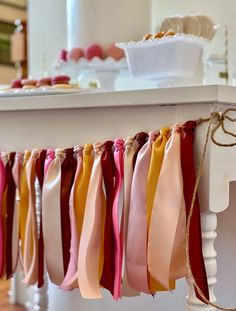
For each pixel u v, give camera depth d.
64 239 0.85
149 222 0.71
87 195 0.80
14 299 1.86
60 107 0.85
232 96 0.70
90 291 0.76
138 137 0.75
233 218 1.07
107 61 1.21
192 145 0.70
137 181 0.73
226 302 1.09
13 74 3.13
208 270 0.74
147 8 1.23
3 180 0.95
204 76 1.13
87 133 0.84
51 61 1.63
